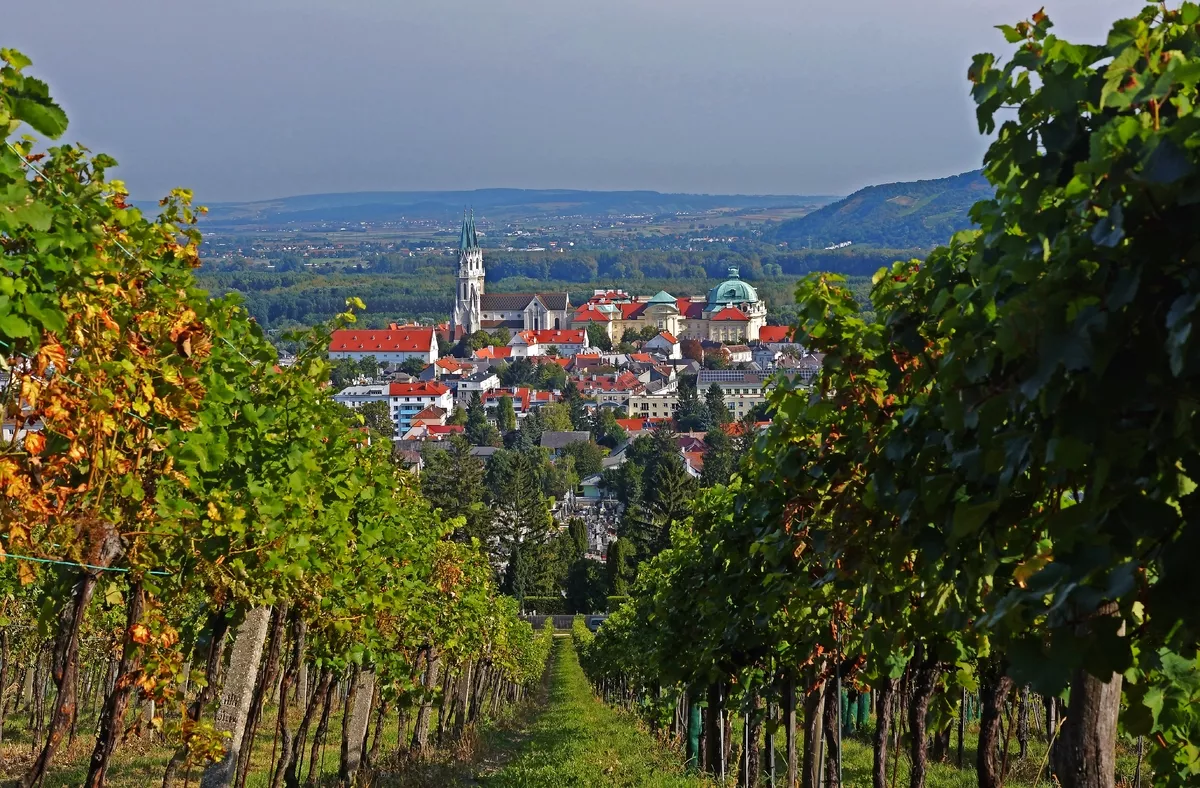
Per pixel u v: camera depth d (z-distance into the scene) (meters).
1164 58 4.33
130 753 24.62
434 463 108.38
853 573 7.73
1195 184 3.56
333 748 29.73
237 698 11.68
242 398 11.11
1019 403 4.33
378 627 18.50
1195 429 3.75
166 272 9.60
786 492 9.92
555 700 55.06
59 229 6.96
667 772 21.55
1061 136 4.70
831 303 8.16
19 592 17.16
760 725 18.86
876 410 7.79
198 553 10.56
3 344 6.67
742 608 13.24
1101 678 3.79
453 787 21.94
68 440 7.77
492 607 33.44
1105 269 3.90
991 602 5.35
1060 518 3.94
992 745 8.44
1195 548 3.59
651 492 144.50
